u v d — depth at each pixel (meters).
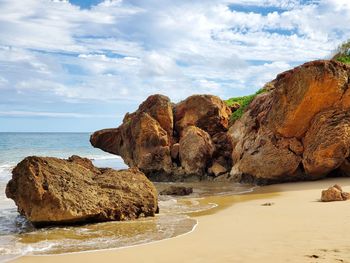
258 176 25.20
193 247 9.30
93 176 15.13
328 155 22.44
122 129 35.59
